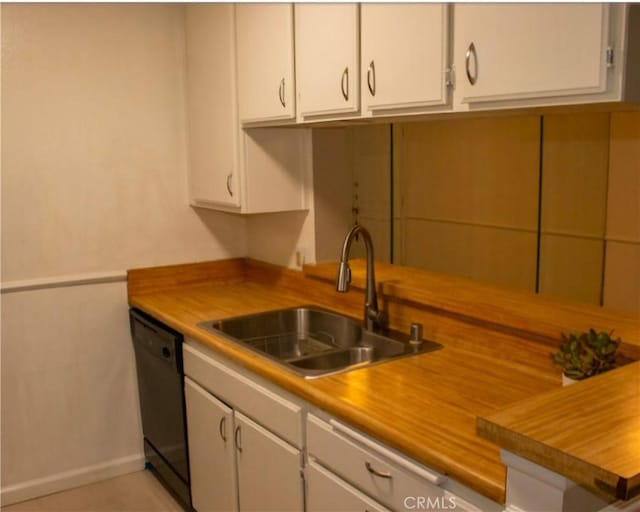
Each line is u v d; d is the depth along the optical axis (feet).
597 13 4.25
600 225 10.73
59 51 8.84
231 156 8.61
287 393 6.17
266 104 7.79
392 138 11.00
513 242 12.19
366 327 7.56
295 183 8.94
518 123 11.74
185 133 9.91
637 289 10.29
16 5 8.49
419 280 7.86
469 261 13.08
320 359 6.96
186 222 10.09
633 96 4.36
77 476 9.70
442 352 6.63
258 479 6.85
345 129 9.06
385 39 5.94
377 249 10.97
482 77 5.08
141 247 9.77
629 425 3.43
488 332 6.47
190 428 8.32
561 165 11.19
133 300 9.52
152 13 9.45
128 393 9.99
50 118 8.87
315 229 8.98
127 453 10.11
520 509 3.53
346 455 5.38
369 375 5.98
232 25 8.27
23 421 9.23
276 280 9.93
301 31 7.06
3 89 8.53
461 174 12.88
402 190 11.48
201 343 7.54
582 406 3.73
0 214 8.70
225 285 10.43
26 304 9.03
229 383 7.13
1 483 9.19
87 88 9.09
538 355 6.01
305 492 6.09
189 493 8.70
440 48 5.37
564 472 3.12
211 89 8.96
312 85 6.98
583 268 11.12
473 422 4.87
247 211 8.63
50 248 9.09
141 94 9.50
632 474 2.88
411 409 5.14
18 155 8.72
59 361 9.37
